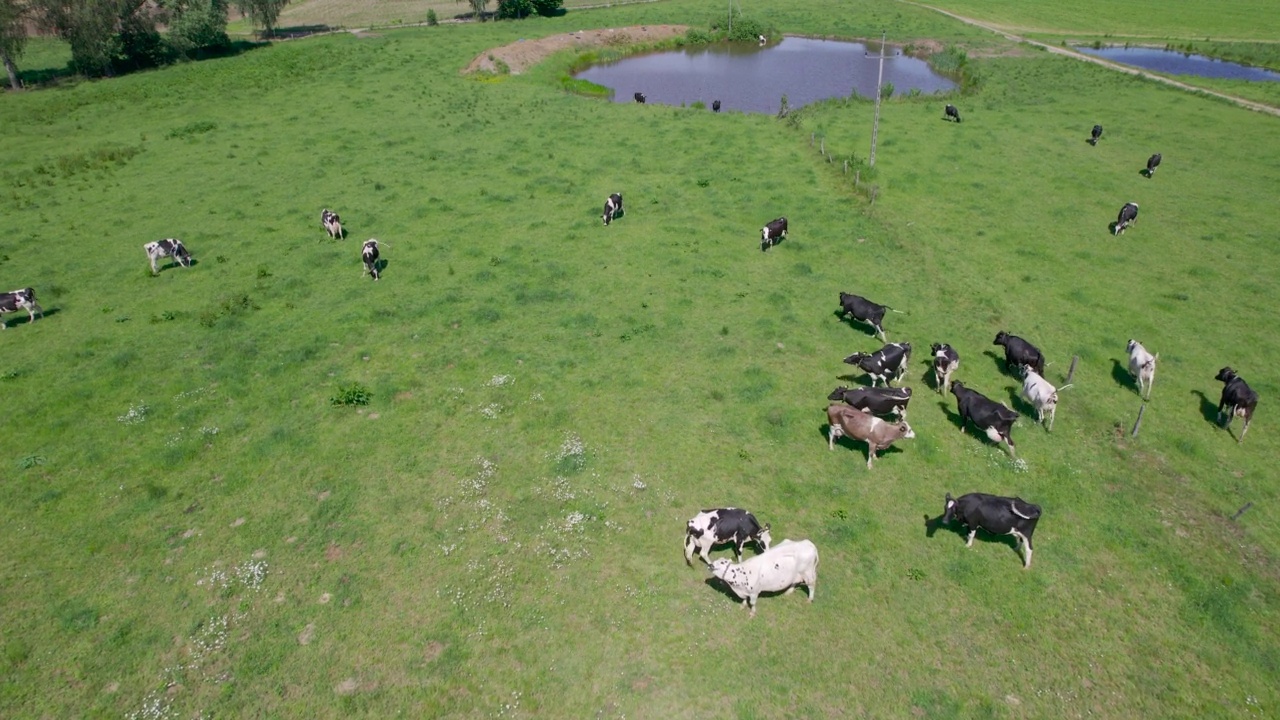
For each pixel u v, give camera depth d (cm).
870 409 1772
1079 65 6225
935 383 2033
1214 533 1515
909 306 2438
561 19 8694
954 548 1463
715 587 1377
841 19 8869
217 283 2614
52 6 5525
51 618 1320
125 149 4066
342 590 1372
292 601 1351
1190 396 1991
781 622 1307
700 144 4225
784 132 4456
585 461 1694
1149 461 1733
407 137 4322
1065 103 5072
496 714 1152
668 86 6306
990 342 2238
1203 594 1359
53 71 6256
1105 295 2517
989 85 5725
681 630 1288
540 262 2752
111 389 1989
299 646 1266
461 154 4028
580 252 2845
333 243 2933
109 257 2819
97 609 1334
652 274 2656
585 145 4222
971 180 3600
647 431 1802
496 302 2456
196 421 1861
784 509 1558
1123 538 1490
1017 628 1298
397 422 1850
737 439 1775
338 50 6675
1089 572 1413
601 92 5988
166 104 5072
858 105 5238
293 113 4834
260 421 1861
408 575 1402
